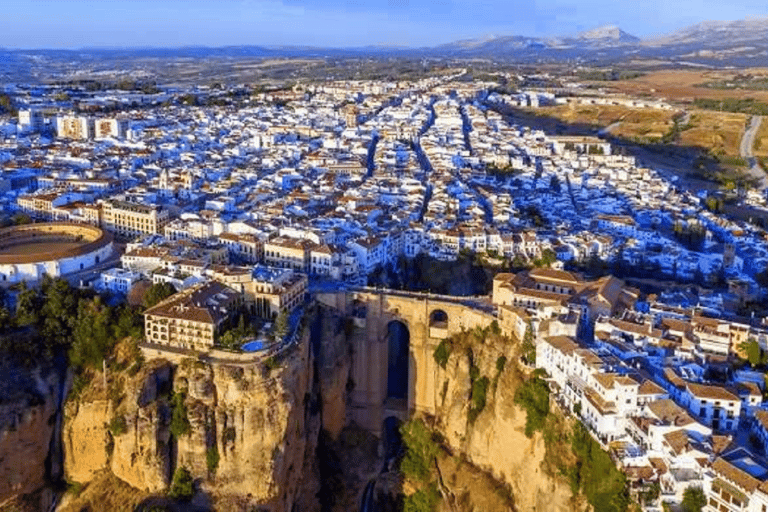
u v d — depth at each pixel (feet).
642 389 618.44
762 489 498.28
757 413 603.67
